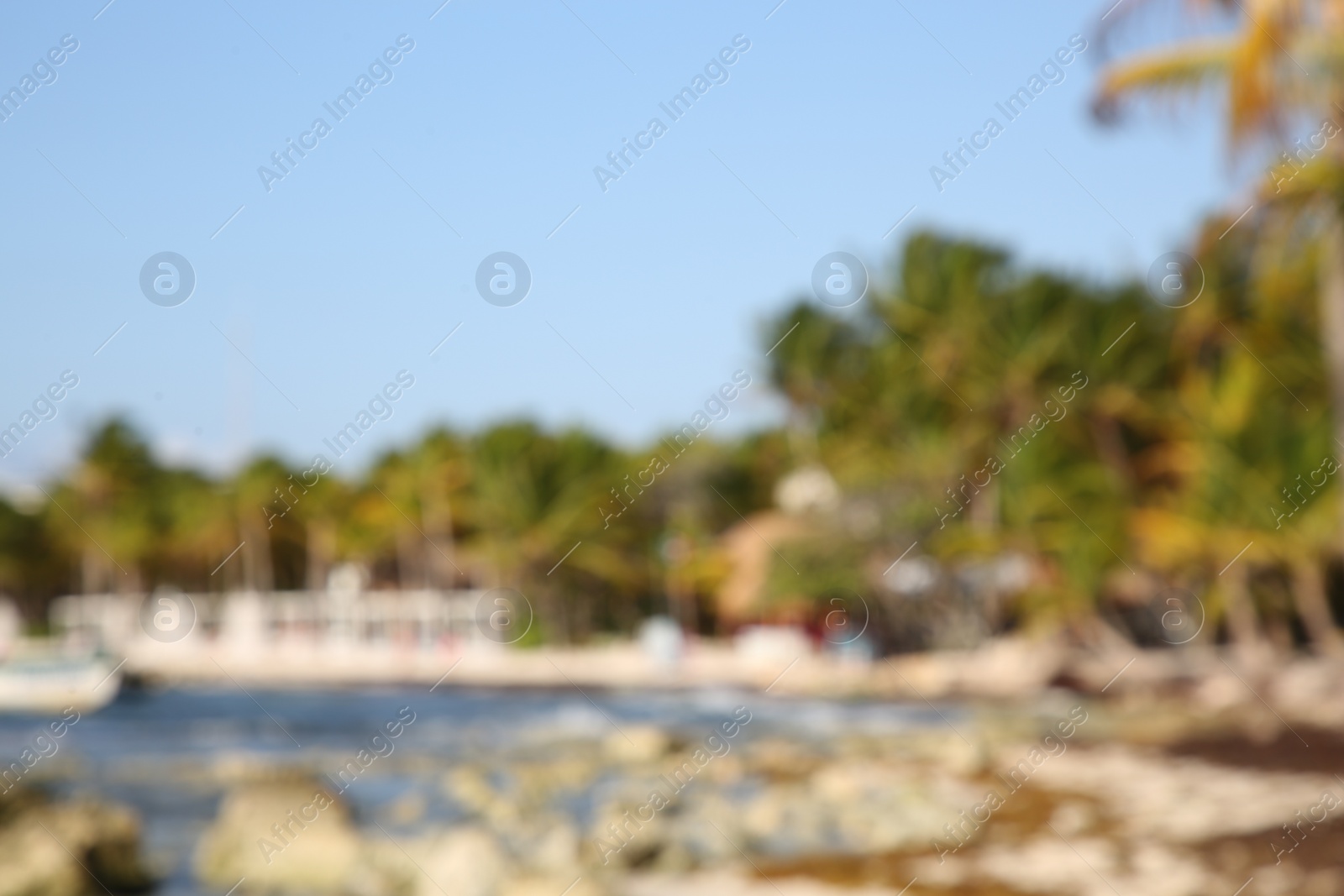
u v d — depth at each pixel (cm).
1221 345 4341
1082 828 1680
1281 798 1861
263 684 5103
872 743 2750
